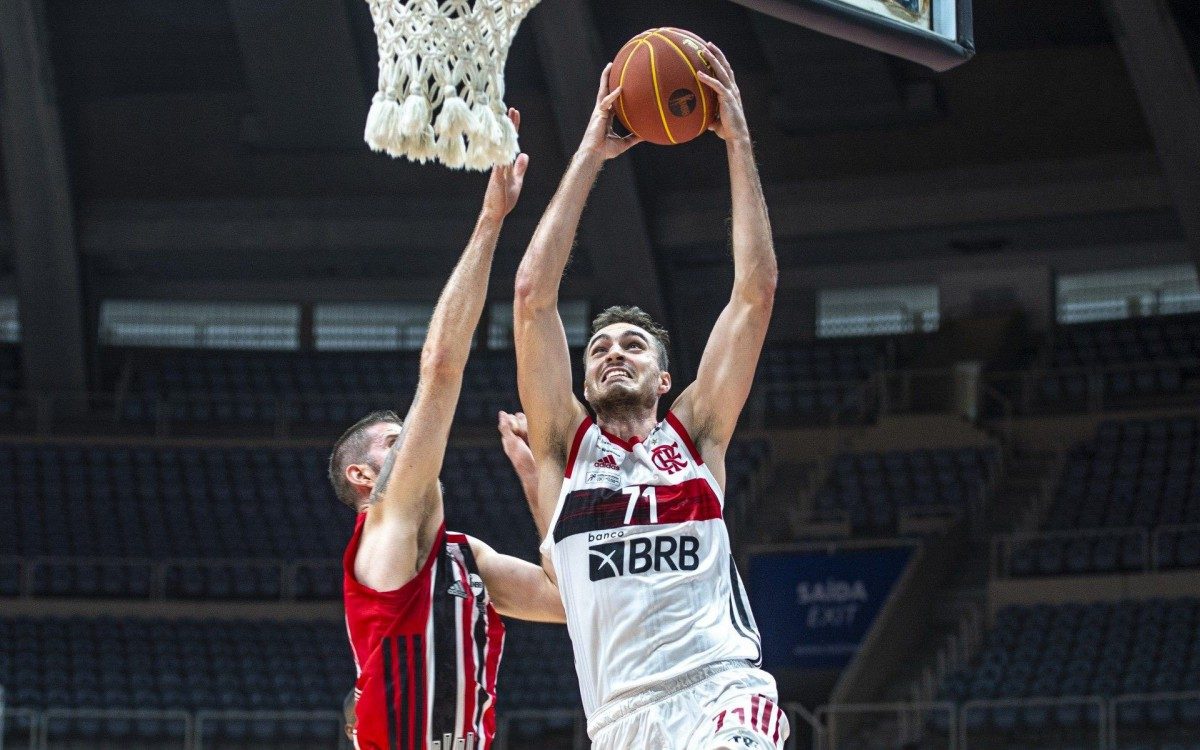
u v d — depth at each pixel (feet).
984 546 66.80
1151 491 64.75
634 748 11.06
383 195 80.89
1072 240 78.95
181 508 71.77
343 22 69.51
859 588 63.31
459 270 11.89
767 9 13.70
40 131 73.00
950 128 73.56
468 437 77.20
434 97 12.06
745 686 11.10
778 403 77.82
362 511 12.71
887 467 71.56
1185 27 61.72
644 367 12.02
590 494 11.62
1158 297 80.28
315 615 66.59
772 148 76.38
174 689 61.00
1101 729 50.93
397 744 11.53
